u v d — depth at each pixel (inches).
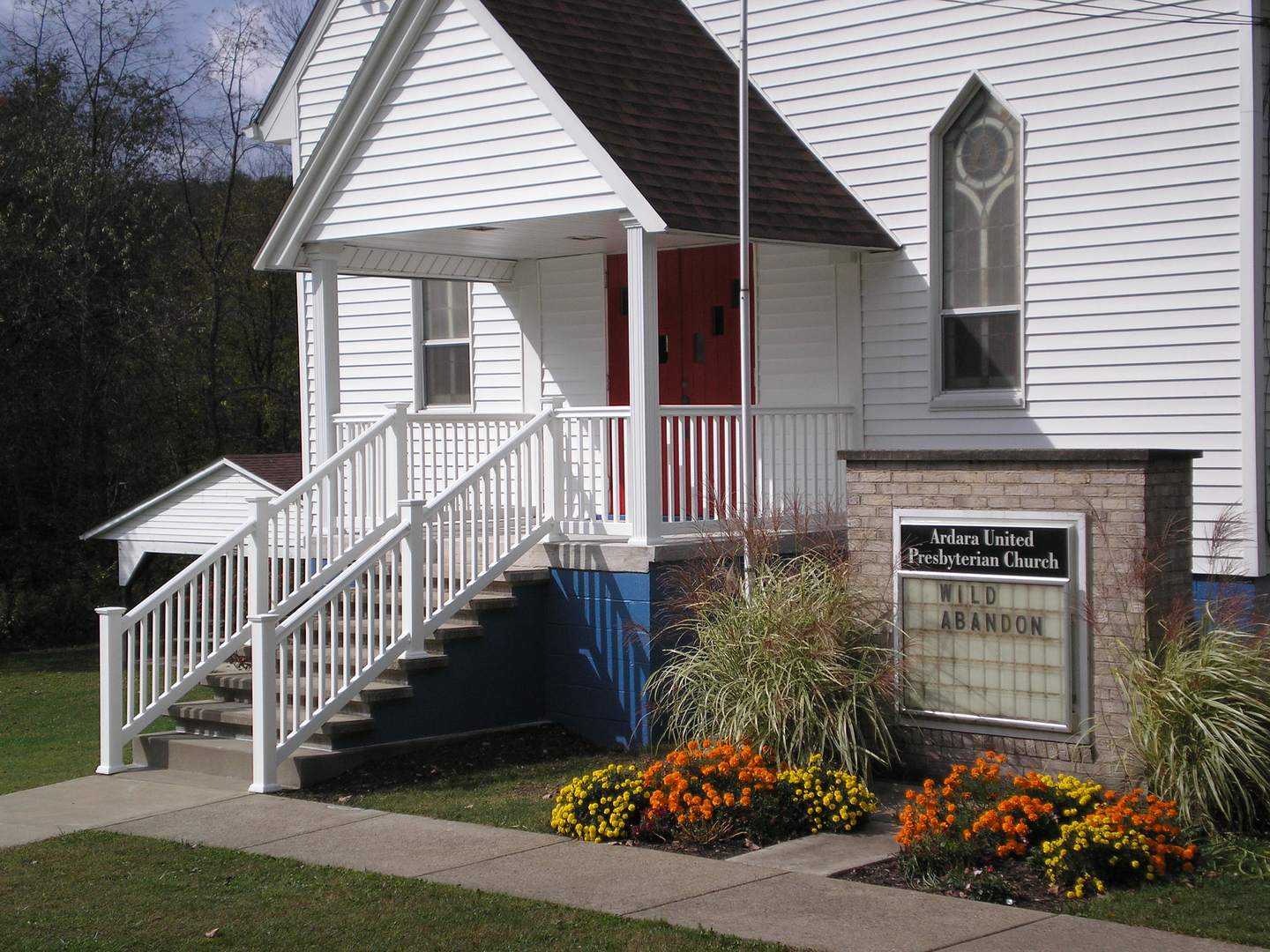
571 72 420.5
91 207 1057.5
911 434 465.7
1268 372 407.5
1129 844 250.1
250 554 423.2
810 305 487.5
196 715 398.0
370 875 264.4
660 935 222.7
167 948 224.1
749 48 500.1
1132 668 291.0
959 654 324.5
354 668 400.8
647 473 395.5
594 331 534.3
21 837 307.1
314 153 453.4
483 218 423.5
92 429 1052.5
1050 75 436.8
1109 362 426.9
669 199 393.1
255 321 1417.3
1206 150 408.2
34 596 908.0
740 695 328.5
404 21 433.4
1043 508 314.2
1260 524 398.6
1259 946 214.5
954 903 240.1
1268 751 278.2
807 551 373.4
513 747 392.8
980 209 455.5
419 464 589.3
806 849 280.5
